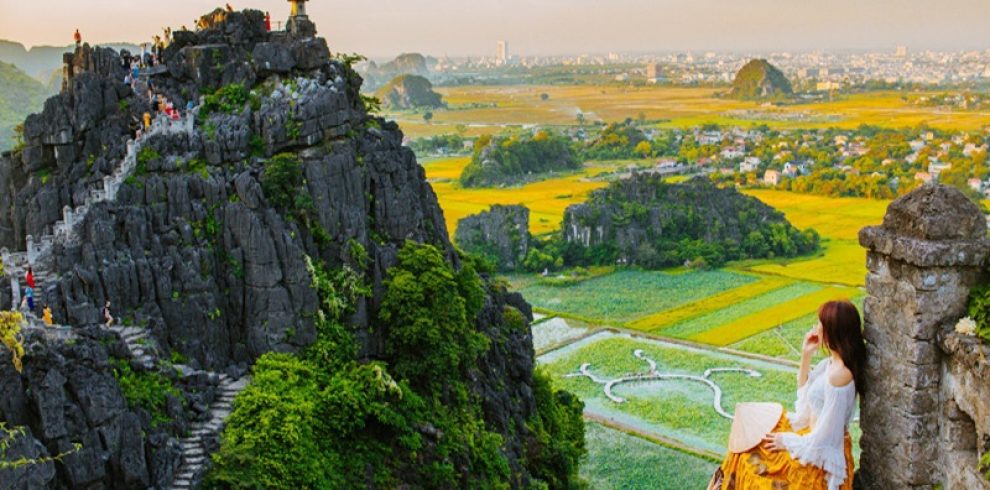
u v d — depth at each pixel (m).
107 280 66.12
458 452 73.75
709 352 149.62
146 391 59.41
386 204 81.06
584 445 102.44
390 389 70.75
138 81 81.00
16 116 140.12
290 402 65.69
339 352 73.06
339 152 77.69
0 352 50.03
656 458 108.44
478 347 79.25
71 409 51.88
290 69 82.88
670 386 133.62
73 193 73.81
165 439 57.16
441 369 75.44
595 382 135.38
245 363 71.31
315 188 75.69
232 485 58.59
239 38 85.06
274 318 71.50
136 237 68.81
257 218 71.81
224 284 71.81
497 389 83.94
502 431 82.00
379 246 79.38
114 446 53.56
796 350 150.25
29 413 50.59
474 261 96.25
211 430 61.62
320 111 77.50
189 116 76.62
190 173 73.31
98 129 76.69
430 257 77.94
